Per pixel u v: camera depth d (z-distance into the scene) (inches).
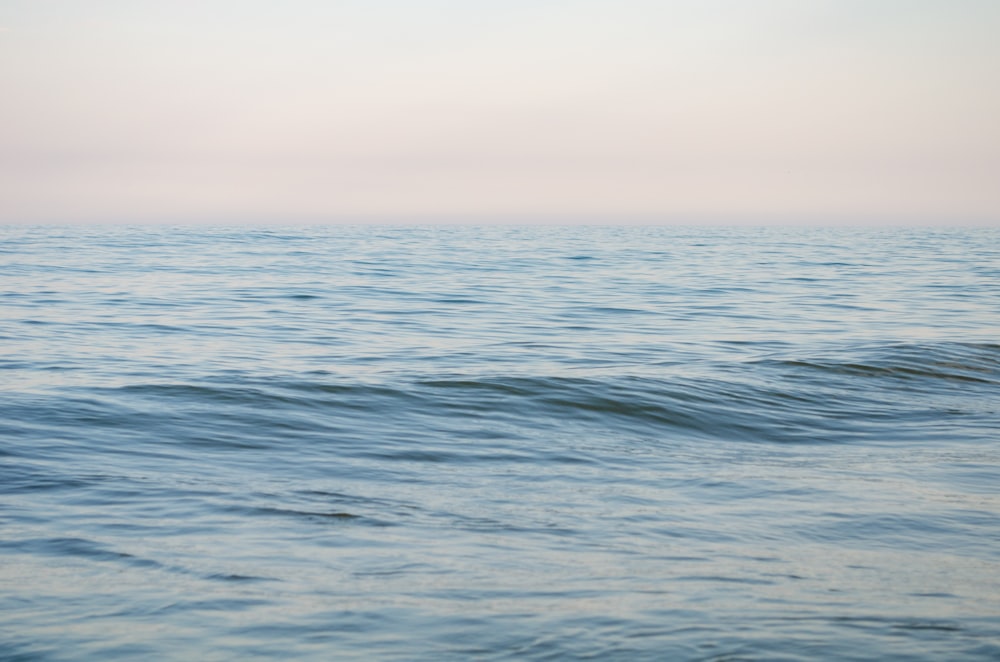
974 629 226.1
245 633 221.5
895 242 4030.5
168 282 1502.2
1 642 214.4
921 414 577.6
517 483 392.5
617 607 239.9
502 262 2231.8
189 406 526.0
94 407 513.3
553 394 585.3
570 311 1141.1
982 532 320.8
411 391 582.9
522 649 213.0
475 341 858.8
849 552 296.0
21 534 296.7
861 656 209.3
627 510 346.9
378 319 1032.8
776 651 211.6
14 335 839.7
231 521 319.3
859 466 438.0
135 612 233.3
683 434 515.8
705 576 267.9
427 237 4303.6
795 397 612.7
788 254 2787.9
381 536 305.4
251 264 2021.4
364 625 226.8
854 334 939.3
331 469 409.7
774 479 404.5
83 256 2228.1
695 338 898.7
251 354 753.6
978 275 1860.2
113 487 362.3
